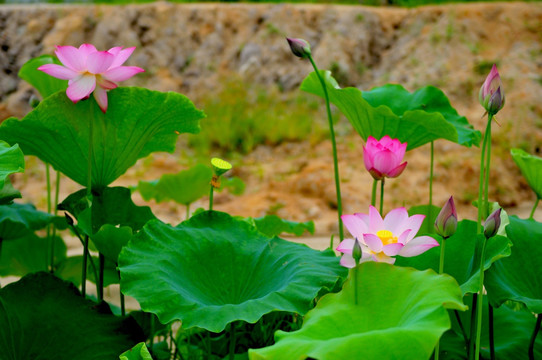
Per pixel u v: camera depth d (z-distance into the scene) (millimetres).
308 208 11125
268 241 3752
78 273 4594
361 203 11266
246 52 16750
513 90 14625
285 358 3135
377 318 3285
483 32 16219
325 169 12422
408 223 3373
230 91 15492
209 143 14266
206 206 11344
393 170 3492
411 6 18844
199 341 4223
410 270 3336
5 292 3670
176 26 17359
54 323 3641
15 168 3529
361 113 3965
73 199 3863
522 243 3713
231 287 3652
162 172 12844
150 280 3512
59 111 3730
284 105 15711
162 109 3814
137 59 16734
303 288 3506
